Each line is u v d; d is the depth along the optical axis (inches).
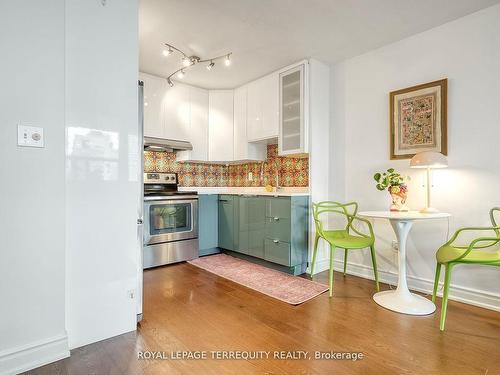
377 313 80.5
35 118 57.1
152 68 128.1
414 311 80.0
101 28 66.2
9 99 54.3
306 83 119.0
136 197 72.0
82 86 63.5
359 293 95.9
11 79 54.5
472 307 84.7
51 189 59.0
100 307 66.0
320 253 122.9
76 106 62.7
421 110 97.3
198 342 65.3
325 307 84.6
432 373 54.3
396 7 83.9
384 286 103.2
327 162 126.0
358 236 107.2
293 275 116.2
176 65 124.8
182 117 145.6
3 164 53.7
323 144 124.0
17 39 55.2
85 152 63.9
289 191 143.9
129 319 70.2
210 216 149.7
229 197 145.0
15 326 54.8
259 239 128.0
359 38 102.3
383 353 60.9
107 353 60.8
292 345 64.1
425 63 97.1
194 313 80.3
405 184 96.9
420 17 89.1
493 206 83.2
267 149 156.1
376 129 110.4
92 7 65.0
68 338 61.3
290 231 114.3
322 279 111.0
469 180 87.6
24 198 55.9
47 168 58.5
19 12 55.5
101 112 66.2
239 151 151.3
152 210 125.0
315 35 100.2
